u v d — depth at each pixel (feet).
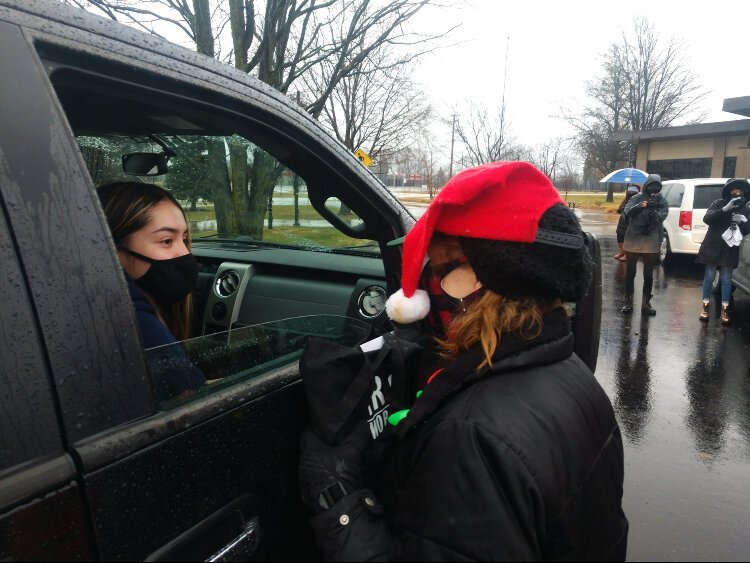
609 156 106.83
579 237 3.04
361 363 3.48
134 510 2.73
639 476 9.96
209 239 7.68
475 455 2.66
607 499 3.19
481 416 2.78
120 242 4.67
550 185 3.13
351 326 4.75
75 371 2.65
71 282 2.71
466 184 2.93
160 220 4.69
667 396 13.93
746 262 20.40
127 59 3.22
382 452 3.43
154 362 3.07
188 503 2.99
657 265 33.71
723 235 19.60
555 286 2.98
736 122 77.46
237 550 3.24
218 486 3.18
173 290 4.80
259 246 7.46
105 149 6.00
